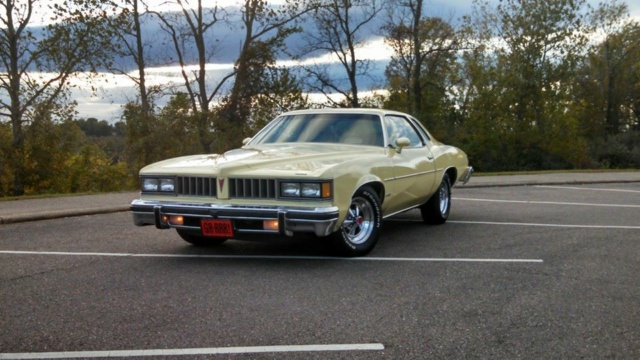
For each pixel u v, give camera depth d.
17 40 22.19
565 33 37.44
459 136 38.78
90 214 10.46
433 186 8.45
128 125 26.48
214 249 7.13
